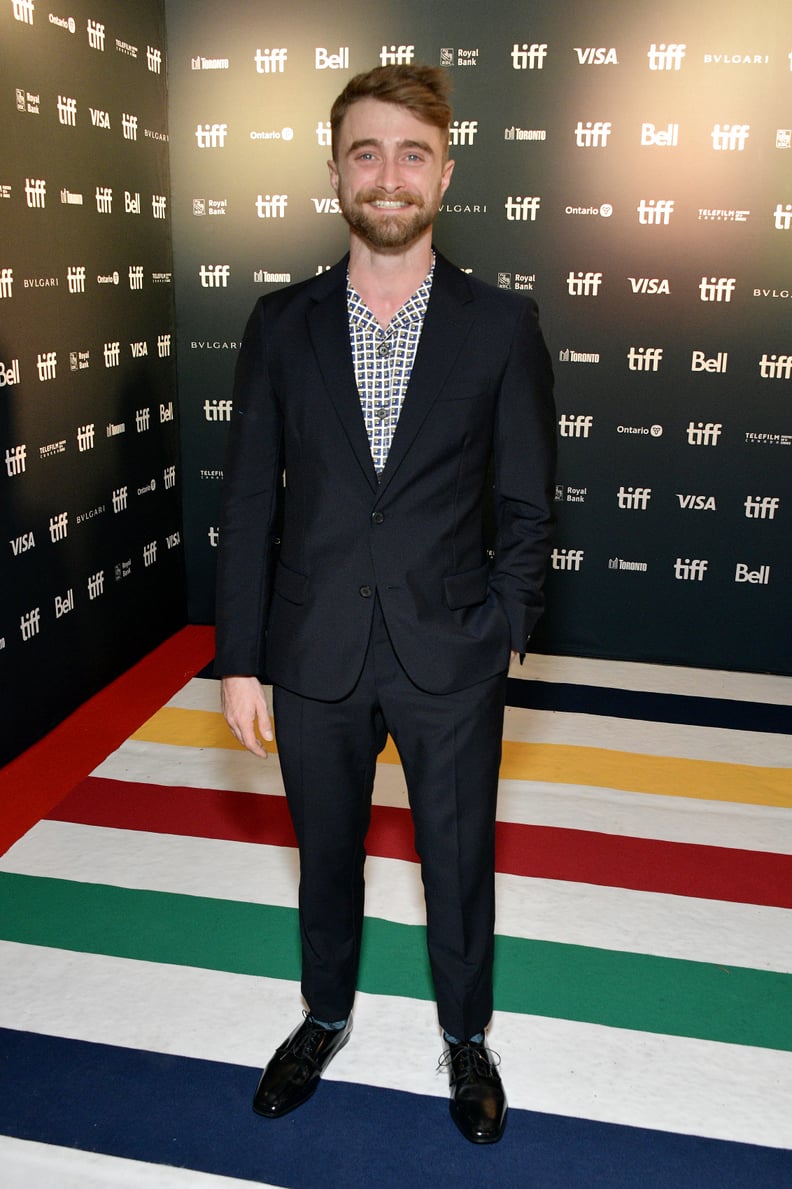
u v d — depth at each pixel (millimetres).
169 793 2760
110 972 2043
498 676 1542
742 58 3195
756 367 3432
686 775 2922
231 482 1570
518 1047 1863
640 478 3604
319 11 3387
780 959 2119
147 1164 1602
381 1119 1699
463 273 1518
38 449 2914
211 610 4051
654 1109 1730
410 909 2260
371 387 1468
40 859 2432
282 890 2326
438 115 1365
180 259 3697
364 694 1514
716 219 3330
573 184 3385
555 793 2803
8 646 2846
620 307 3461
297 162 3529
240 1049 1848
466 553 1524
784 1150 1652
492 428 1533
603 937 2178
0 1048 1837
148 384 3594
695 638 3717
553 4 3248
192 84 3527
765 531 3568
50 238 2898
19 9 2682
